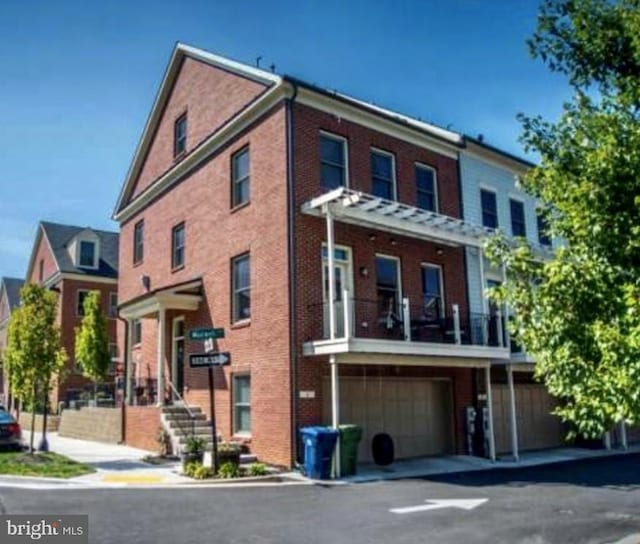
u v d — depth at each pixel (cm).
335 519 882
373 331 1573
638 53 531
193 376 1769
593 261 532
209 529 814
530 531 818
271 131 1559
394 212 1552
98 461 1477
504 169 2094
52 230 3547
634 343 471
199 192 1864
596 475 1383
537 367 589
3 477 1230
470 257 1886
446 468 1477
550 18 590
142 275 2189
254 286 1551
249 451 1490
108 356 2595
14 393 1641
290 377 1388
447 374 1742
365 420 1544
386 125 1730
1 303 4288
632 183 508
